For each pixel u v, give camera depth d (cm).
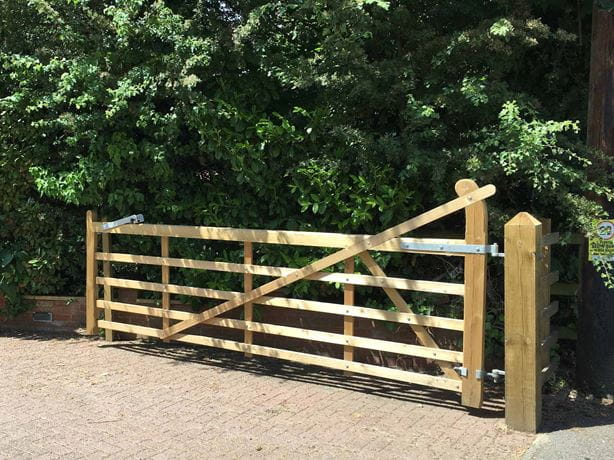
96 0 621
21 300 706
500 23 470
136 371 564
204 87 598
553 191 482
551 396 505
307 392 510
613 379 494
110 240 660
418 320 476
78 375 552
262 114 589
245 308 560
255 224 607
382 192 531
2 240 699
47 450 397
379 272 493
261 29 577
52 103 604
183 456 389
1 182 662
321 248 572
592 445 405
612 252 460
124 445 405
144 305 657
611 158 483
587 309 502
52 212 683
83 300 698
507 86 524
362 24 504
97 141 602
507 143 475
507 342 429
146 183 646
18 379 539
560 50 582
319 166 549
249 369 572
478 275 445
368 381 539
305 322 590
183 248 623
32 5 596
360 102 552
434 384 470
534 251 415
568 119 573
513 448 401
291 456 389
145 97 592
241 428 434
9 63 611
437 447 402
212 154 592
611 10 472
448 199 527
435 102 504
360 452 395
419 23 557
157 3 565
